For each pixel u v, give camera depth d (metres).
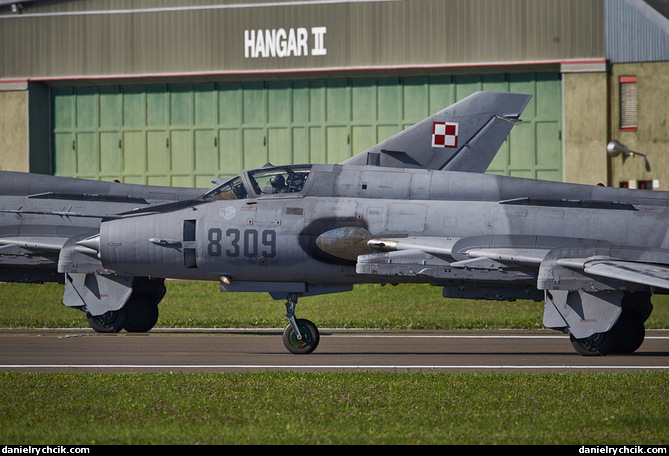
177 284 116.94
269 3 134.75
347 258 62.03
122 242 63.47
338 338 70.00
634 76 126.00
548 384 43.75
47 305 98.81
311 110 136.75
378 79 134.50
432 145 75.44
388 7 131.50
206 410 37.78
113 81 140.25
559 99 130.12
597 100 126.19
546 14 127.56
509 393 41.50
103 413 37.22
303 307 98.75
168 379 45.66
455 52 129.62
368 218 62.62
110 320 72.88
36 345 63.69
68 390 42.28
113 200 81.19
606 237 62.34
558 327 57.66
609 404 38.88
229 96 139.25
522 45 127.94
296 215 62.72
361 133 135.38
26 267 81.56
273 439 32.81
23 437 33.16
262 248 62.19
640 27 125.38
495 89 131.62
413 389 42.59
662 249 61.78
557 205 63.88
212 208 63.53
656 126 125.50
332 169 64.88
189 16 137.25
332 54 133.25
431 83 133.00
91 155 143.25
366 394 41.22
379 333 74.56
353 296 107.94
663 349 63.53
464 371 50.41
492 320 82.25
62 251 70.19
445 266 59.94
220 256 62.56
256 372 48.44
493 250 61.12
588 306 57.12
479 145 76.06
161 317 87.19
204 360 55.53
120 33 139.50
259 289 63.88
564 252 57.53
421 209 63.00
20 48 142.00
